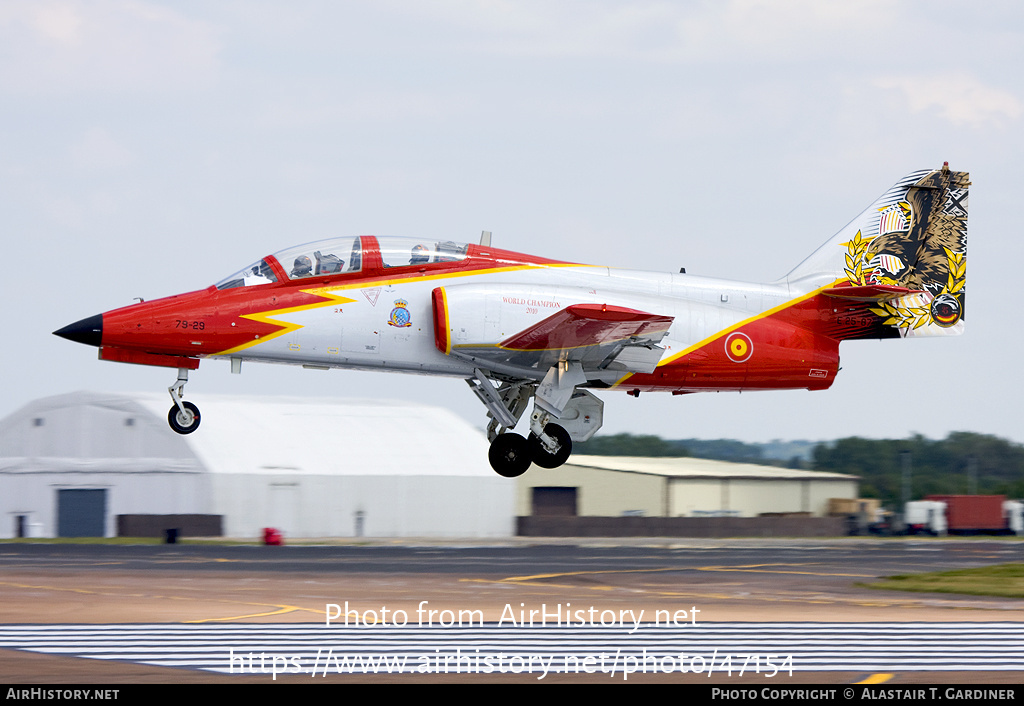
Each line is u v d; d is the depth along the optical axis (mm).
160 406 133125
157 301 62688
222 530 125375
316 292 63438
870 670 41875
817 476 176750
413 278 64812
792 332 70438
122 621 51094
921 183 74000
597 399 69812
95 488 130625
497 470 69375
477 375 66375
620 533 149125
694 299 69062
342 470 134000
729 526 154125
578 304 64250
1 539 127312
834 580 75312
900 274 73688
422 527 137250
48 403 137500
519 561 89938
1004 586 69562
